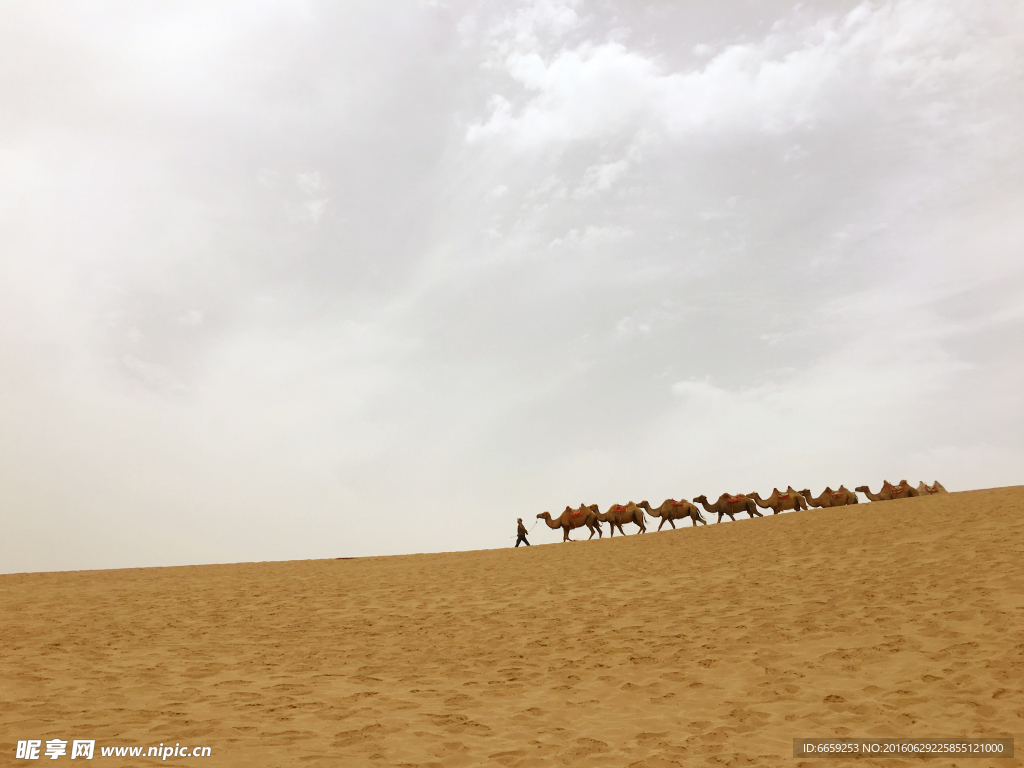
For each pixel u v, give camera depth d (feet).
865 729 26.40
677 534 84.84
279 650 42.34
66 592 63.46
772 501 97.76
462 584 64.69
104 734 25.41
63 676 35.04
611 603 52.34
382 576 71.82
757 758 24.11
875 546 59.62
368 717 28.76
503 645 42.86
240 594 62.34
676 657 37.65
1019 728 25.22
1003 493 75.36
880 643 36.35
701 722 28.19
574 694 32.68
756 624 42.52
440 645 43.42
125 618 51.52
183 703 30.42
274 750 24.36
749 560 62.75
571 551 81.82
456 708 30.60
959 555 51.62
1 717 27.37
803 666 34.42
